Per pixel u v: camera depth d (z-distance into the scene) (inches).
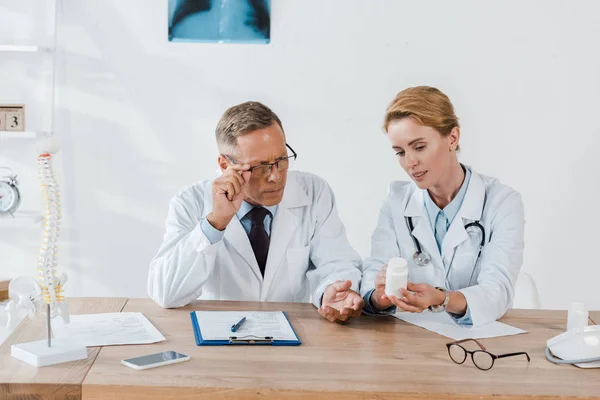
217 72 117.4
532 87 117.3
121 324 66.3
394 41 116.9
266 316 69.4
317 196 83.7
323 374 55.2
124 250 120.8
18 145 118.0
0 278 120.0
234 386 52.3
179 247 73.2
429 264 77.4
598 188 119.0
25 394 52.4
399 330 66.7
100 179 119.3
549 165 118.8
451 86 117.7
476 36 116.6
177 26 116.2
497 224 75.6
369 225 120.8
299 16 116.4
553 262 120.6
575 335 58.7
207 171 119.3
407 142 69.9
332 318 68.4
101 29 116.3
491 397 52.2
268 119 71.8
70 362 56.7
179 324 67.2
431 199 77.8
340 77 117.6
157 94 117.6
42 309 62.1
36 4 115.2
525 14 116.0
